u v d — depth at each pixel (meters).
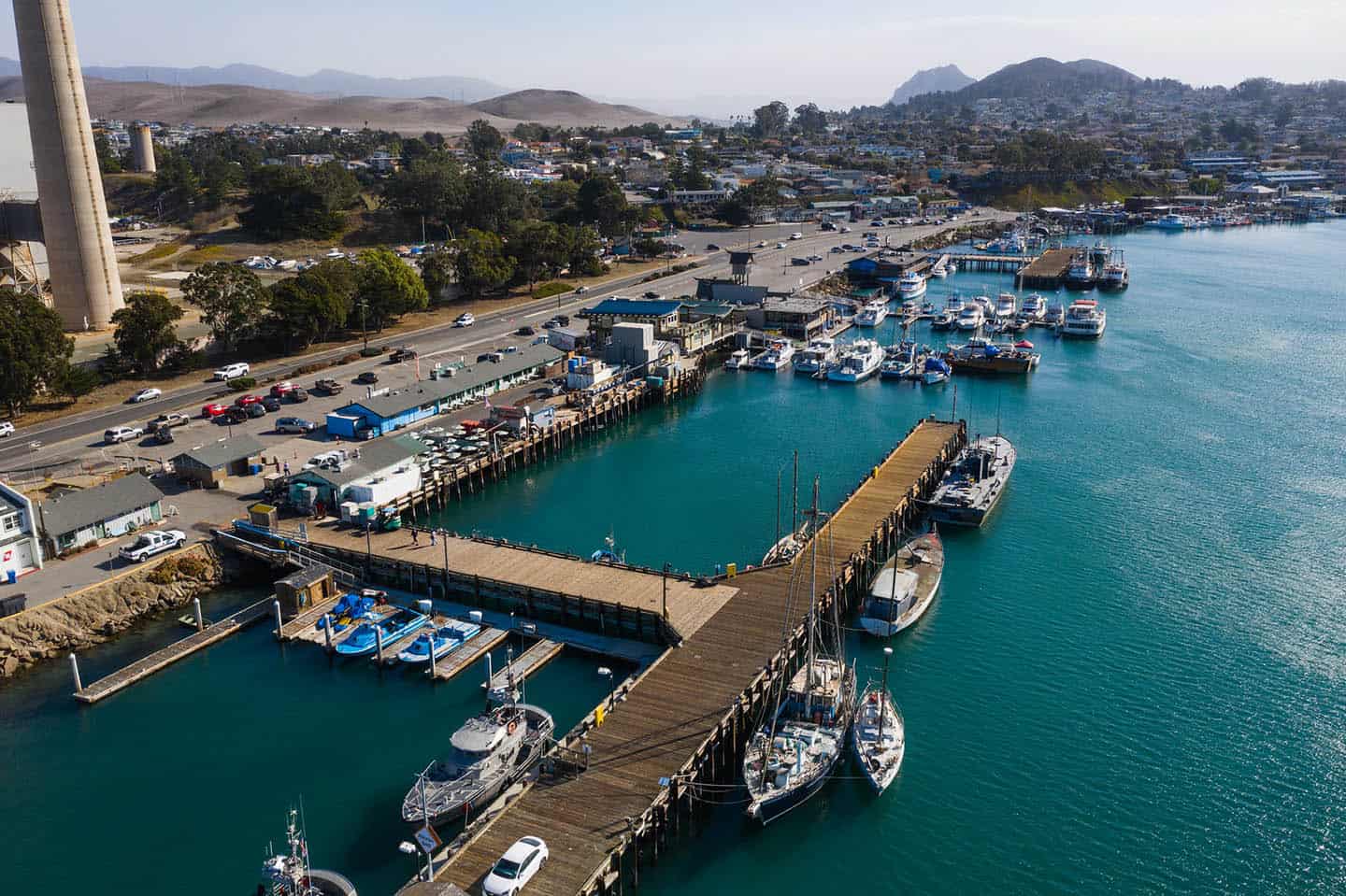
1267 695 73.88
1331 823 60.88
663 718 65.56
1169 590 89.94
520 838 54.91
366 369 154.00
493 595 86.50
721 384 166.25
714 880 57.06
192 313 183.00
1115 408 146.38
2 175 171.25
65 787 64.50
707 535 103.62
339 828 60.12
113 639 82.81
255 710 72.69
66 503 92.69
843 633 83.56
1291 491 113.50
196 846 59.09
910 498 106.25
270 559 91.44
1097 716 71.56
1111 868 57.59
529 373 152.75
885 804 62.84
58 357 130.38
